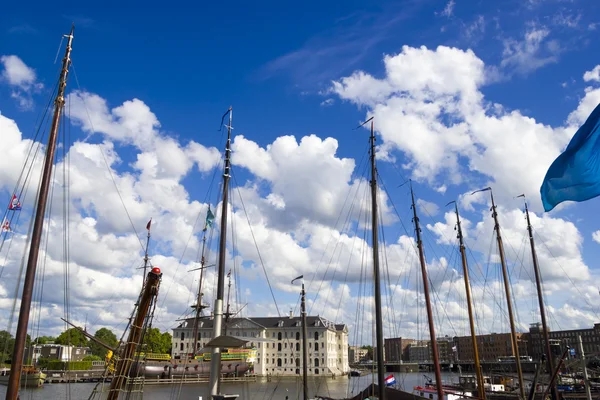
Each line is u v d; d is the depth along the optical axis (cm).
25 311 1809
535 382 3334
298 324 17550
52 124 1989
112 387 2286
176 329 17312
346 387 11444
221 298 2517
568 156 1881
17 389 1742
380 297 3228
